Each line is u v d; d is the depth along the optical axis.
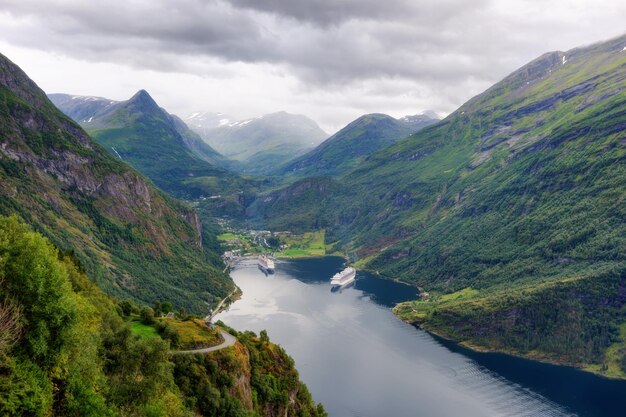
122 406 90.56
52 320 74.19
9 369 67.44
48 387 71.88
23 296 73.25
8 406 63.84
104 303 145.50
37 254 76.69
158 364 104.25
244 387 140.12
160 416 94.38
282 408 152.88
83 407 77.62
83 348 84.38
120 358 99.38
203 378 127.19
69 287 81.31
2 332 67.25
